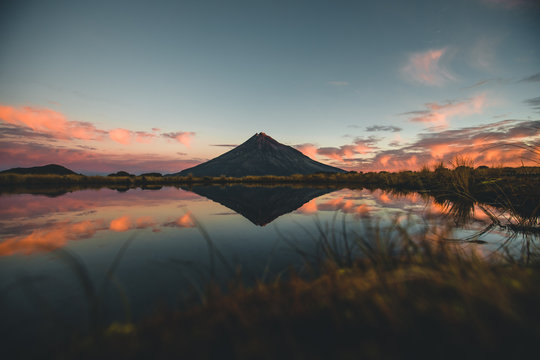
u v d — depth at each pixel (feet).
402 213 18.17
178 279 8.39
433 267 5.93
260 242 12.60
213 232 14.85
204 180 95.50
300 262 9.48
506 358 3.02
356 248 10.04
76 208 24.34
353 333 3.93
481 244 9.77
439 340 3.48
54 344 4.83
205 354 3.76
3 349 4.75
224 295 6.28
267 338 4.00
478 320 3.59
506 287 4.40
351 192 39.93
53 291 7.66
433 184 32.86
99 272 9.11
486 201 18.37
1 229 15.67
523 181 13.89
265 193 43.39
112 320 5.94
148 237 13.84
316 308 4.76
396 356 3.32
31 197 34.53
